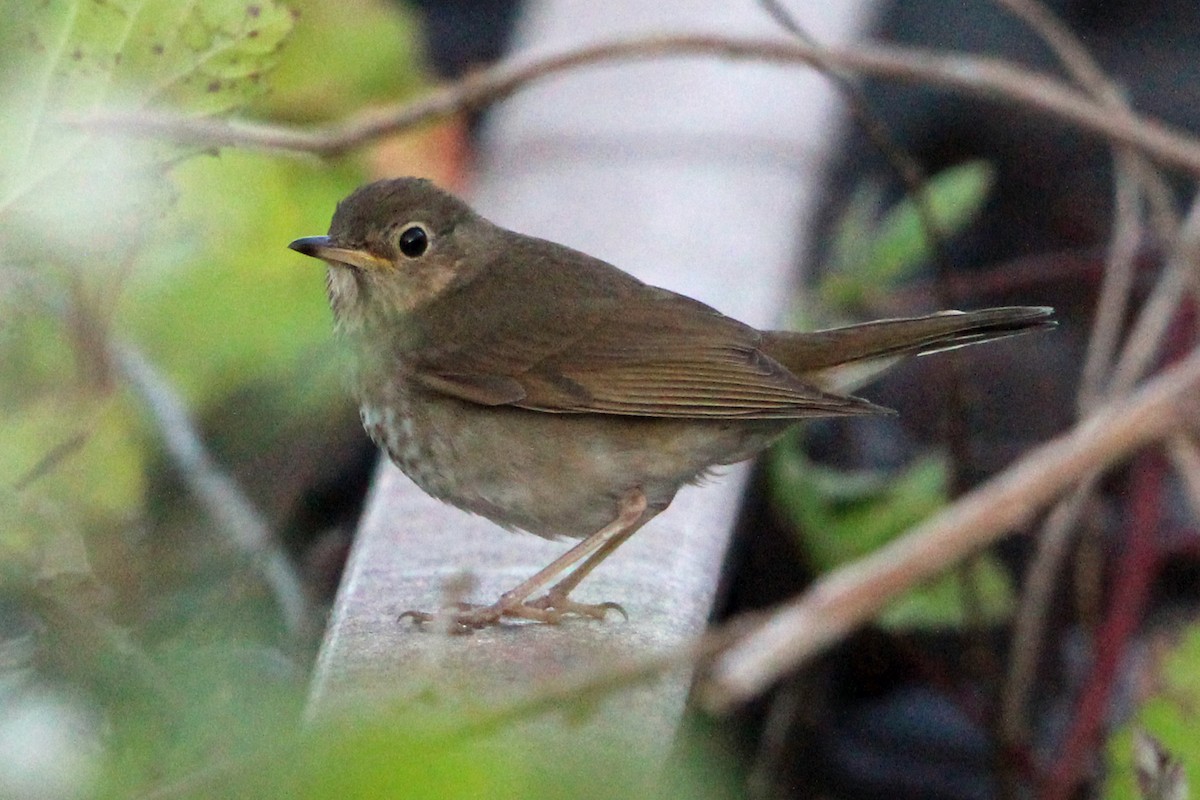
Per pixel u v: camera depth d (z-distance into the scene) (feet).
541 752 11.16
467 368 30.50
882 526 35.68
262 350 34.22
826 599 15.02
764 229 39.81
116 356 29.53
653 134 42.80
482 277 31.99
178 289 31.94
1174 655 28.84
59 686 19.98
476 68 43.80
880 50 38.37
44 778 13.62
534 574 29.32
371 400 31.48
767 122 43.29
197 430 34.35
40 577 22.85
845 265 39.86
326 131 31.73
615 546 30.14
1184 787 26.03
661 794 11.21
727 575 32.96
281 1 22.40
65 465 25.99
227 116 22.91
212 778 12.09
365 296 31.60
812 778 37.50
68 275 24.39
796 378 30.14
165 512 31.45
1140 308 45.62
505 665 25.13
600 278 32.37
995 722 33.99
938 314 32.14
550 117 43.68
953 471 35.94
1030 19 36.83
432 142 43.45
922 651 37.81
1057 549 33.53
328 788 10.41
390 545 30.73
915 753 38.22
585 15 46.47
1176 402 18.10
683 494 33.47
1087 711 33.71
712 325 31.32
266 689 15.67
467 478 31.01
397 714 11.09
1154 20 55.42
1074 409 43.37
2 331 24.08
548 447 30.45
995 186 52.13
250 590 28.55
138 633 23.50
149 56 21.79
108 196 20.72
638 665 15.81
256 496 35.04
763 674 14.46
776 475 36.27
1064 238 51.21
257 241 33.32
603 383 30.35
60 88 20.84
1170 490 40.11
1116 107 35.83
